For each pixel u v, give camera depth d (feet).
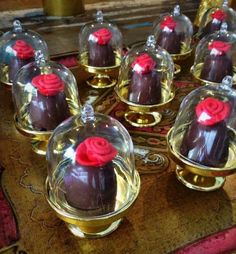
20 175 0.82
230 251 0.68
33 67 0.96
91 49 1.14
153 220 0.72
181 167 0.79
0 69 1.15
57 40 1.52
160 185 0.80
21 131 0.86
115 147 0.71
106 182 0.63
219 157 0.74
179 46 1.32
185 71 1.30
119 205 0.66
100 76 1.18
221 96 0.85
